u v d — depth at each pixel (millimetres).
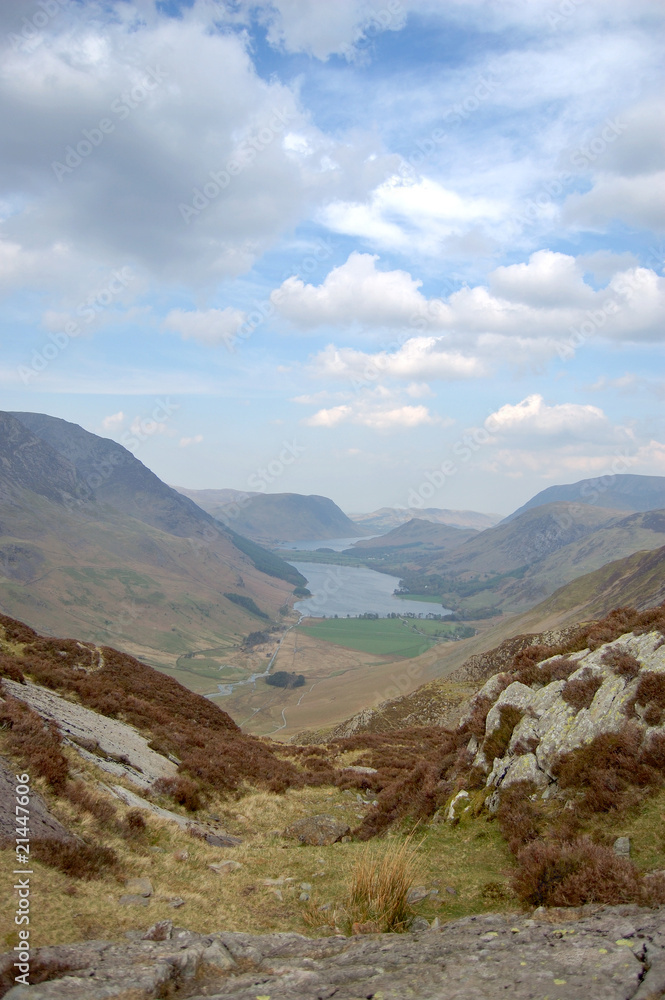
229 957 7480
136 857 11852
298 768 29219
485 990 5707
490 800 14188
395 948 7457
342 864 13562
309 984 6387
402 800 17438
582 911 7816
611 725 12836
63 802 12273
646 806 10586
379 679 176375
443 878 11148
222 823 18078
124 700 25969
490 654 95188
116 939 7906
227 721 34562
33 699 19422
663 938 6246
